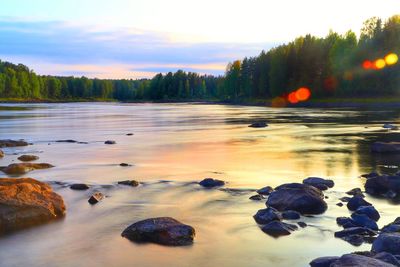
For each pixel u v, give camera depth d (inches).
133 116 3016.7
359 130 1688.0
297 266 372.8
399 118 2373.3
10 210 493.4
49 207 521.3
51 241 438.3
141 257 394.0
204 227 477.4
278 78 5275.6
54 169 852.6
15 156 1056.8
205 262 382.6
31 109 4517.7
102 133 1695.4
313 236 444.1
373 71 4207.7
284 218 506.9
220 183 697.6
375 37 4387.3
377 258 346.3
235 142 1337.4
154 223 445.7
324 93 4672.7
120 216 523.2
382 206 561.3
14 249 418.0
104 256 397.4
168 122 2329.0
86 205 573.3
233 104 6146.7
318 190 590.2
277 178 755.4
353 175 780.6
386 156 1012.5
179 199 604.4
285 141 1352.1
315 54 4936.0
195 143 1312.7
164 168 862.5
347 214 520.7
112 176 776.3
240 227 475.8
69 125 2162.9
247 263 379.9
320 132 1633.9
